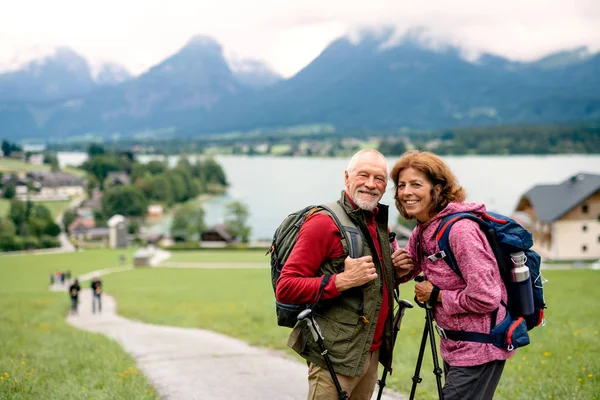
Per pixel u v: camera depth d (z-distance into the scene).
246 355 10.58
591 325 11.93
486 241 3.99
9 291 48.22
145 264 75.38
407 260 4.44
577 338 10.27
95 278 30.30
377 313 4.22
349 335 4.13
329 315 4.18
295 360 9.96
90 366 9.70
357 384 4.54
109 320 25.03
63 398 6.96
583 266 57.97
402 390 7.20
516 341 3.93
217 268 67.88
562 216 72.44
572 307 16.20
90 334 15.98
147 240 145.88
